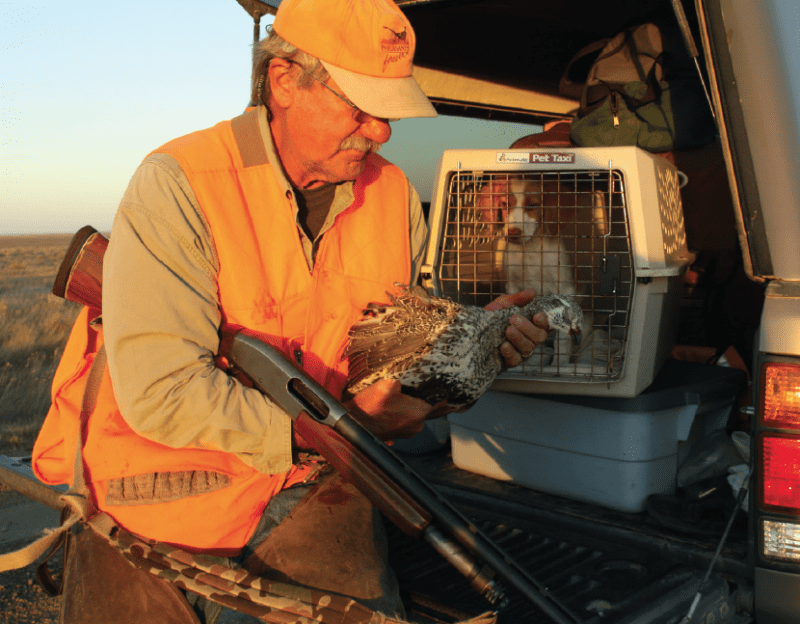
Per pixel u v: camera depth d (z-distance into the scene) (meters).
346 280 1.82
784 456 1.76
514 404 2.71
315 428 1.51
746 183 1.79
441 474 2.94
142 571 1.55
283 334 1.71
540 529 2.46
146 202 1.53
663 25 3.28
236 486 1.60
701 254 3.53
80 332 1.78
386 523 2.48
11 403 6.59
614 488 2.46
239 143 1.69
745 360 3.52
